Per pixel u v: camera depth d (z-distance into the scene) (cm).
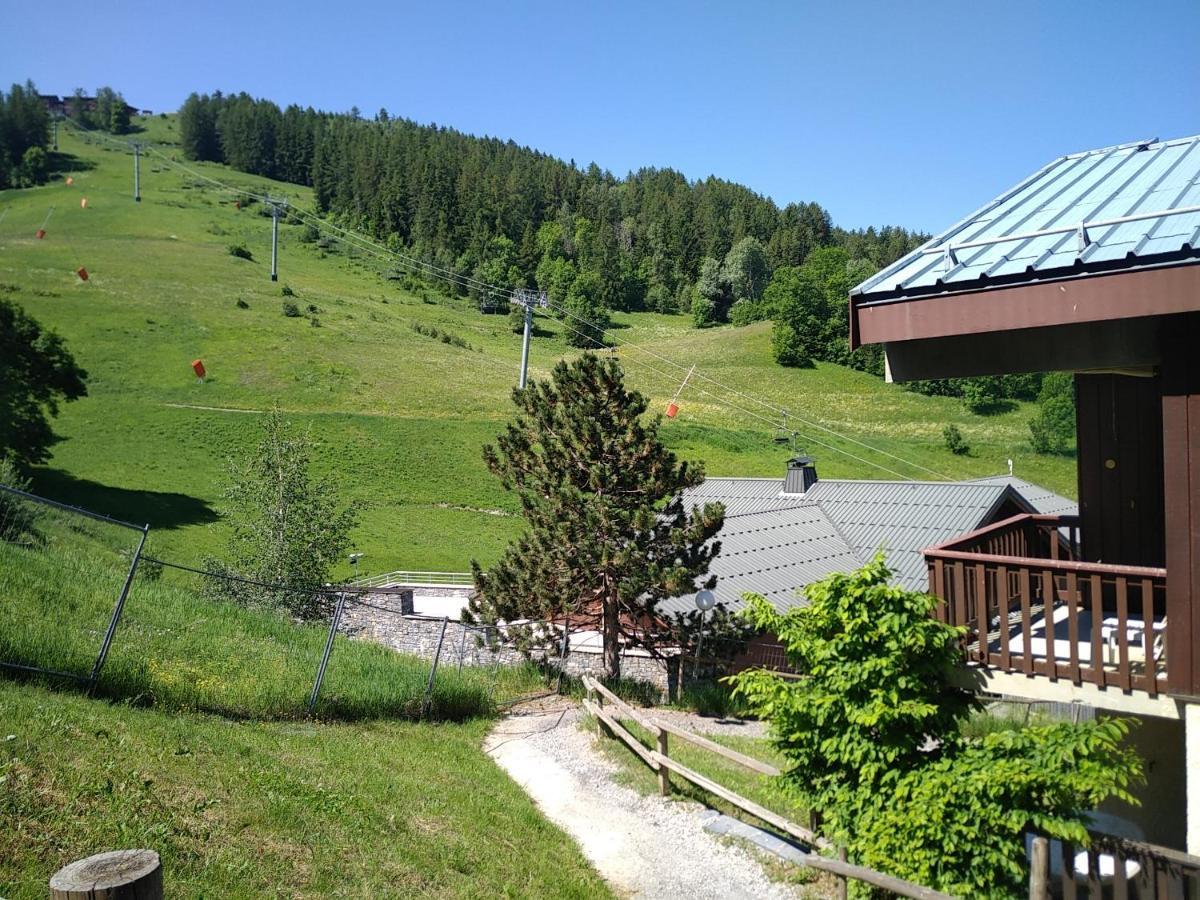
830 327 9906
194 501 5078
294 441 2948
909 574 2794
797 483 3612
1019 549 1020
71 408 6419
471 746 1429
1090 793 678
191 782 841
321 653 1661
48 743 812
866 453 6862
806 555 2895
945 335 725
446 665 2042
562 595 2089
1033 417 7819
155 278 10350
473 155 18900
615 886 945
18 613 1261
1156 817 930
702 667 2200
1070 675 736
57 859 639
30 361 4938
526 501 2169
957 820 704
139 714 1032
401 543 4872
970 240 833
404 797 1032
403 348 9044
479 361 8981
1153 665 696
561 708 1798
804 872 919
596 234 16762
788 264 15675
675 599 2414
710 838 1041
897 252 15512
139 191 16475
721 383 9025
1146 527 963
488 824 1031
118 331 8188
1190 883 620
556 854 997
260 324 8994
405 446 6341
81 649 1150
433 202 16512
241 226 15225
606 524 2055
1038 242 774
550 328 12144
